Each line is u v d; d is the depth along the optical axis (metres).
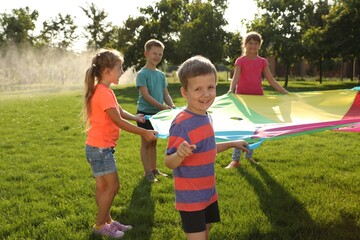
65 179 4.57
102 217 3.19
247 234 3.10
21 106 13.38
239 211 3.57
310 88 21.84
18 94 21.80
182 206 2.34
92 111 3.15
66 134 7.80
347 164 5.10
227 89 21.33
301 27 24.67
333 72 40.41
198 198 2.31
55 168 5.08
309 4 24.67
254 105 4.43
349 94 4.33
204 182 2.34
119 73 3.21
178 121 2.31
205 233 2.34
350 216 3.45
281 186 4.25
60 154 5.96
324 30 23.00
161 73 4.92
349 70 39.91
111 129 3.17
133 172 4.89
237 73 5.18
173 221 3.39
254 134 2.97
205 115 2.39
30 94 21.41
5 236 3.17
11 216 3.51
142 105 4.80
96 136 3.14
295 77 40.06
